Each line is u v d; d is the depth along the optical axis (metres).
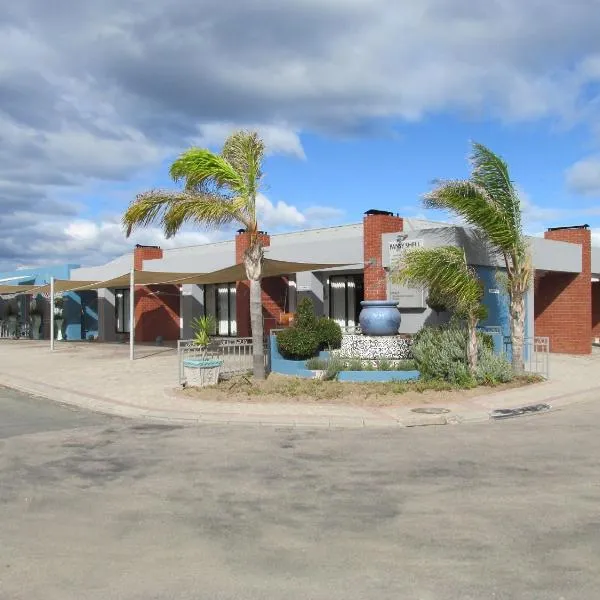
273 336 17.56
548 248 22.08
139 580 4.82
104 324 36.59
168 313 33.78
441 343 15.16
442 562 5.09
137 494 7.15
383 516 6.28
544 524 5.95
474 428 10.98
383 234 19.73
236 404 13.06
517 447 9.30
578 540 5.52
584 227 24.09
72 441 10.14
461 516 6.23
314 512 6.44
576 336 24.02
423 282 14.57
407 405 12.80
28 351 28.00
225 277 23.83
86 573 4.97
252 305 15.48
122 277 25.02
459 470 8.01
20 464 8.60
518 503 6.61
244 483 7.55
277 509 6.55
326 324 17.30
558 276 24.47
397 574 4.88
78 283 29.83
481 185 15.45
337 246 22.08
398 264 15.18
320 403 13.04
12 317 41.41
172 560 5.22
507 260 16.48
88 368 20.25
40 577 4.90
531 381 15.47
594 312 30.52
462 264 14.39
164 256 34.31
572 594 4.47
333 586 4.67
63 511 6.57
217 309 30.86
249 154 15.02
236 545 5.54
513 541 5.53
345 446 9.57
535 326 24.98
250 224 15.20
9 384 17.42
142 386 15.85
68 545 5.59
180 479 7.77
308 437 10.31
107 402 13.88
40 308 39.44
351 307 23.75
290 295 26.03
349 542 5.58
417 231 18.83
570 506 6.48
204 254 28.97
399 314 17.30
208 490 7.28
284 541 5.63
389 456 8.86
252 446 9.65
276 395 13.68
